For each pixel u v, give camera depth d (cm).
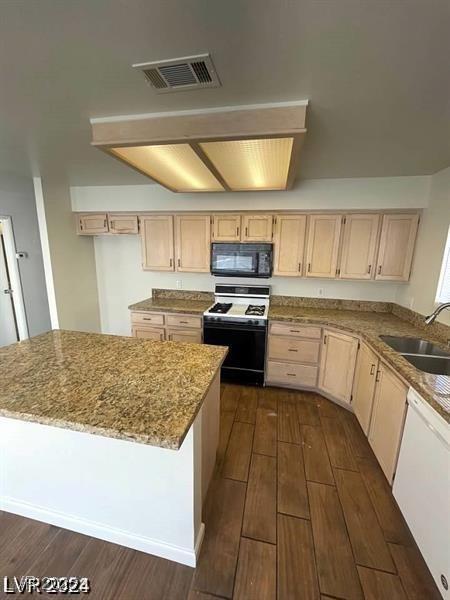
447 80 125
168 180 251
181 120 158
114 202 360
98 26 98
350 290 340
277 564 144
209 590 133
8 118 169
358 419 252
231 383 331
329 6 88
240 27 97
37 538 154
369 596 132
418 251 284
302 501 180
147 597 130
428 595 133
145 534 146
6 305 400
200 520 152
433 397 138
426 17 91
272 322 310
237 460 213
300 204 310
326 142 199
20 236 397
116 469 142
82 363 169
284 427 253
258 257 326
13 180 333
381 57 111
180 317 338
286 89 134
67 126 180
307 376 311
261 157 188
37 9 90
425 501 140
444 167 246
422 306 269
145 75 125
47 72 124
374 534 161
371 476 201
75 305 387
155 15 93
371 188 292
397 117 160
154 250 358
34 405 123
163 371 159
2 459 159
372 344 226
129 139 166
